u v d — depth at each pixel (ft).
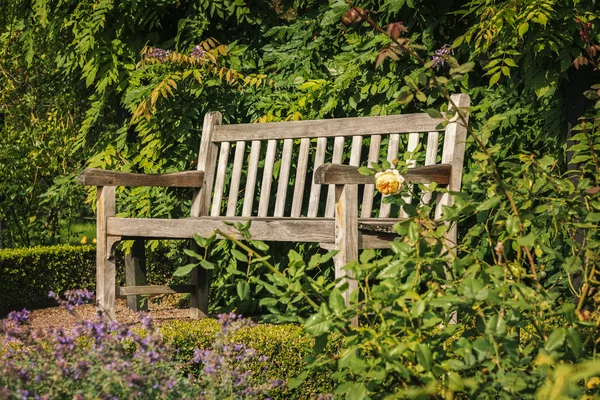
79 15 30.94
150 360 12.92
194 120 28.89
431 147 20.44
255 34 29.84
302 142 23.16
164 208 28.09
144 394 12.60
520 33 20.30
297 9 29.99
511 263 13.10
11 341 15.93
